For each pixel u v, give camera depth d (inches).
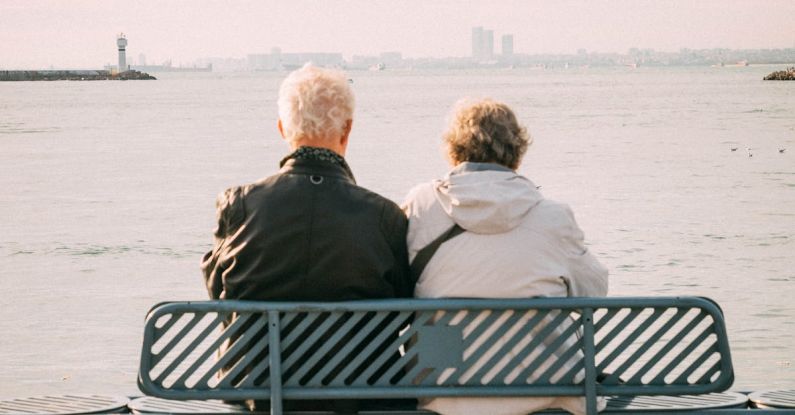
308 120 135.7
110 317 474.9
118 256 660.7
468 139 136.4
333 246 132.3
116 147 1782.7
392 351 131.1
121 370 380.8
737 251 653.9
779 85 6077.8
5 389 354.9
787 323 448.8
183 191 1072.8
